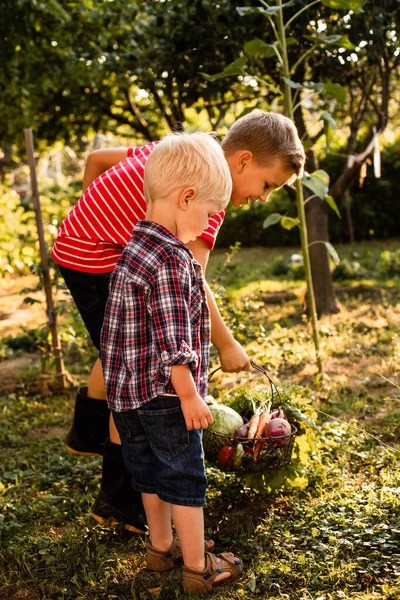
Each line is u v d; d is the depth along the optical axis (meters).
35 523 3.00
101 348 2.38
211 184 2.26
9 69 8.24
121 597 2.40
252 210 16.80
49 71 9.02
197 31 6.57
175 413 2.29
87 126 10.52
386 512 2.80
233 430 2.88
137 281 2.22
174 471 2.29
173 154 2.25
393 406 4.30
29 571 2.58
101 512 2.83
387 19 6.21
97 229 2.71
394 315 7.25
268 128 2.61
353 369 5.24
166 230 2.27
